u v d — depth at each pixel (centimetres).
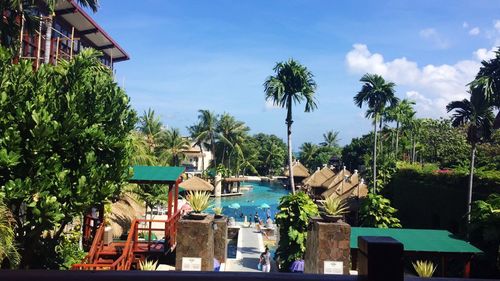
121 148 1123
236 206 4288
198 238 1298
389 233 1722
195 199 1398
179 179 1759
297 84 3566
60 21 2628
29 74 1017
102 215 1516
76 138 1026
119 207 2170
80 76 1089
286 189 7250
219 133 6394
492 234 1644
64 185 968
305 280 172
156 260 1460
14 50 1488
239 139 6519
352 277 173
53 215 927
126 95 1167
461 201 2328
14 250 782
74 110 1003
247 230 3353
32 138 948
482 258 1730
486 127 2228
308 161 9456
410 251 1549
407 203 3105
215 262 1619
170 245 1505
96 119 1080
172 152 5456
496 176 2114
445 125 4794
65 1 2386
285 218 1838
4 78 943
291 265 1734
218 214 1977
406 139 5675
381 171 4250
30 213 1005
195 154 7025
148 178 1582
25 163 944
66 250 1257
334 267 1340
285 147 10088
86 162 1015
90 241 1517
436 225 2638
